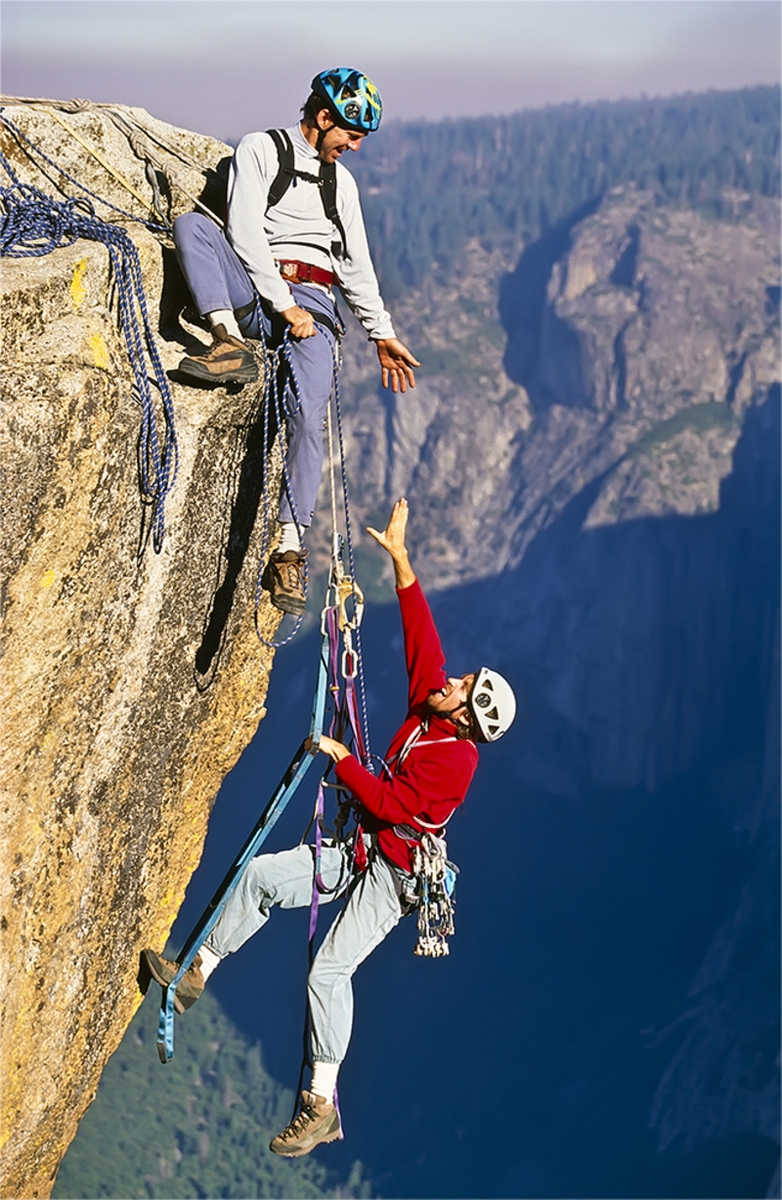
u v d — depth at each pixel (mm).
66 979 5555
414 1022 142875
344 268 5742
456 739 5086
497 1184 123500
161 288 5578
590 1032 142000
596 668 193625
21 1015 5270
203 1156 120000
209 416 5410
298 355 5621
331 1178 125562
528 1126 128500
